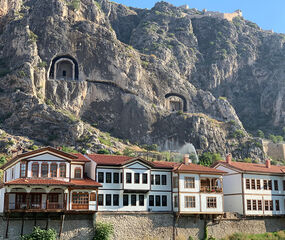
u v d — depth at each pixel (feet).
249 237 247.09
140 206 228.22
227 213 248.73
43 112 499.51
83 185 207.51
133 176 227.40
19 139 454.81
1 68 565.12
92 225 208.85
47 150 208.85
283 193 276.21
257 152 591.37
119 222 215.92
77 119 517.14
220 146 587.68
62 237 200.23
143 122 581.94
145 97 611.47
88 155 237.04
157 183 236.43
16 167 209.36
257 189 265.54
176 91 649.61
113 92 593.42
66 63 590.55
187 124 590.96
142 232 220.64
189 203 233.96
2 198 205.26
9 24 604.08
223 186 274.16
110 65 599.16
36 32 586.86
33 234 187.42
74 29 600.80
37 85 535.19
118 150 499.51
